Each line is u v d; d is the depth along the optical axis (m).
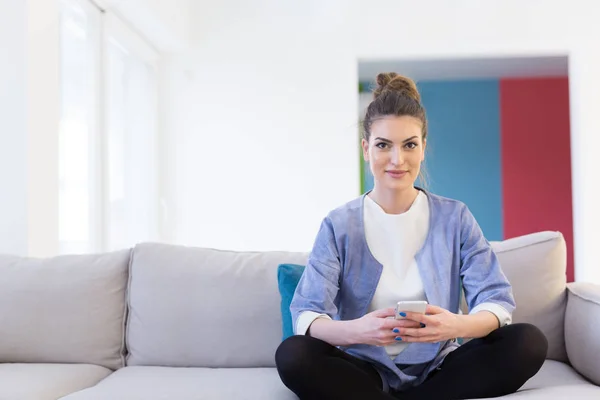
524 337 1.27
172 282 1.80
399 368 1.44
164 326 1.76
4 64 2.29
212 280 1.79
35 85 2.34
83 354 1.77
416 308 1.27
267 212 4.35
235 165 4.37
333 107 4.36
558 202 6.11
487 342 1.34
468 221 1.53
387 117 1.47
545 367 1.63
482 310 1.40
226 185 4.38
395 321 1.29
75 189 2.99
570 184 6.12
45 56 2.41
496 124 6.18
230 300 1.76
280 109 4.38
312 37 4.38
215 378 1.56
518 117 6.16
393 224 1.51
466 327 1.33
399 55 4.36
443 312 1.32
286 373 1.26
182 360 1.75
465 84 6.18
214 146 4.38
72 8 2.99
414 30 4.34
